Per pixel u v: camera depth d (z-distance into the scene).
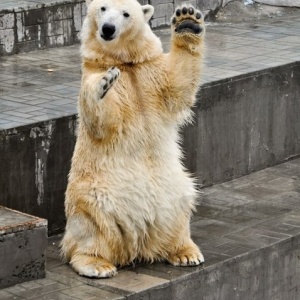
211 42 17.59
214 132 14.66
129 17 10.48
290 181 15.12
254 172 15.53
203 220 13.10
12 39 16.72
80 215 10.79
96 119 10.27
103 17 10.39
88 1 10.85
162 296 10.63
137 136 10.62
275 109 15.65
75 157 10.95
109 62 10.63
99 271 10.67
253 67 15.41
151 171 10.73
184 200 11.01
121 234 10.81
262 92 15.34
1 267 10.46
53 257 11.56
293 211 13.59
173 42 10.64
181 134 14.09
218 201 14.04
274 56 16.34
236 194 14.40
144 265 11.16
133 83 10.66
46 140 12.33
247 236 12.41
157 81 10.71
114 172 10.62
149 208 10.70
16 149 12.01
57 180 12.55
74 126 12.65
